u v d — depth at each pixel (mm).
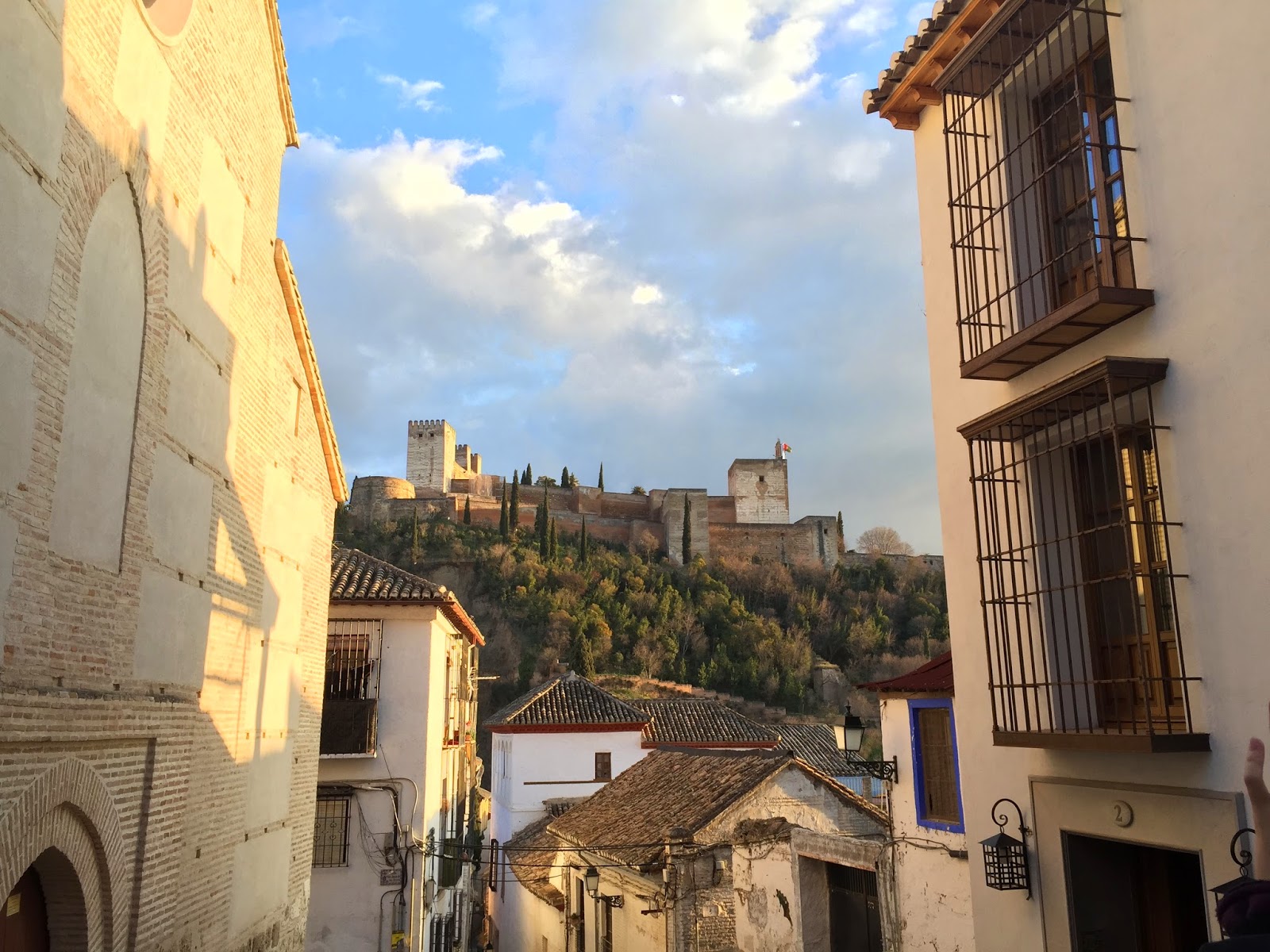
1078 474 7547
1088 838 7164
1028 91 8141
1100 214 7188
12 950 7047
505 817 30625
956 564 8578
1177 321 6402
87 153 7164
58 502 6898
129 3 7863
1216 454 6086
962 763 8336
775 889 13227
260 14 11531
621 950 17375
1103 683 6891
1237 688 5855
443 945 22453
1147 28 6746
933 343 9094
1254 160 5926
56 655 6879
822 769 29391
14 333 6227
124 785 8141
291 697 13398
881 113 9680
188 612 9539
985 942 7898
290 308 13039
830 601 80812
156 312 8562
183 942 9375
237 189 10922
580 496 99438
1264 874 2686
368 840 17438
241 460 11266
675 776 19688
